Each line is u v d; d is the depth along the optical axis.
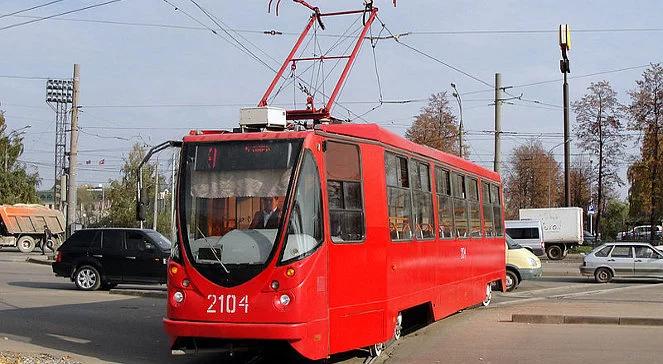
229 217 9.68
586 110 50.88
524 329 14.29
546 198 67.38
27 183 63.41
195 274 9.55
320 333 9.48
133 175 63.41
